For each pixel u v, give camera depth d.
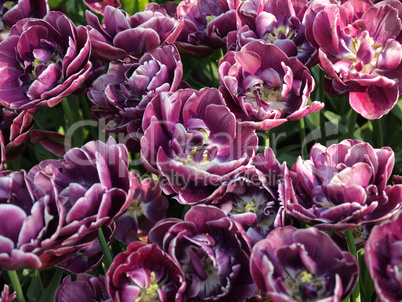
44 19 0.49
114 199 0.40
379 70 0.50
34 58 0.50
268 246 0.37
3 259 0.35
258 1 0.53
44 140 0.55
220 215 0.39
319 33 0.49
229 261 0.39
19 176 0.39
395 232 0.36
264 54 0.48
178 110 0.45
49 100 0.46
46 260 0.39
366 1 0.50
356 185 0.39
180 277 0.38
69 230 0.38
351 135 0.56
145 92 0.48
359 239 0.47
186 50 0.57
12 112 0.50
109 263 0.45
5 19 0.54
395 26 0.50
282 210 0.41
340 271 0.36
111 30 0.51
